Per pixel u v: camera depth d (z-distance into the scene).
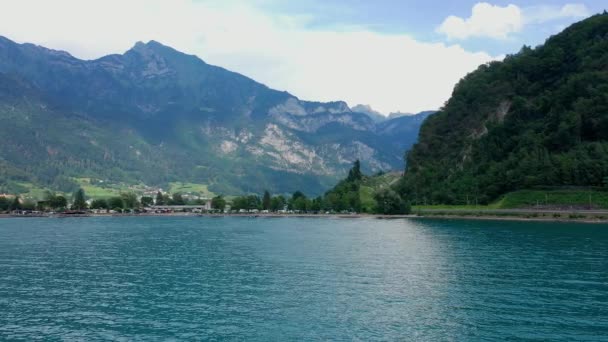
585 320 59.28
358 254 117.44
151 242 155.12
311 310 64.75
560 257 108.00
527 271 90.69
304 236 172.00
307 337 54.28
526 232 169.62
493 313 62.47
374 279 84.88
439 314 62.28
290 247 134.88
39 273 94.25
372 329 56.72
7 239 168.12
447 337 53.81
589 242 136.00
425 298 70.56
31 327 58.62
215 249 132.50
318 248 131.25
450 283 80.75
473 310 63.84
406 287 78.06
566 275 86.38
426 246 132.75
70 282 84.94
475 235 162.00
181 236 179.00
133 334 55.94
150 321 60.72
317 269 95.69
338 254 117.94
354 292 74.81
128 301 70.69
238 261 107.94
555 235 157.38
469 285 78.94
